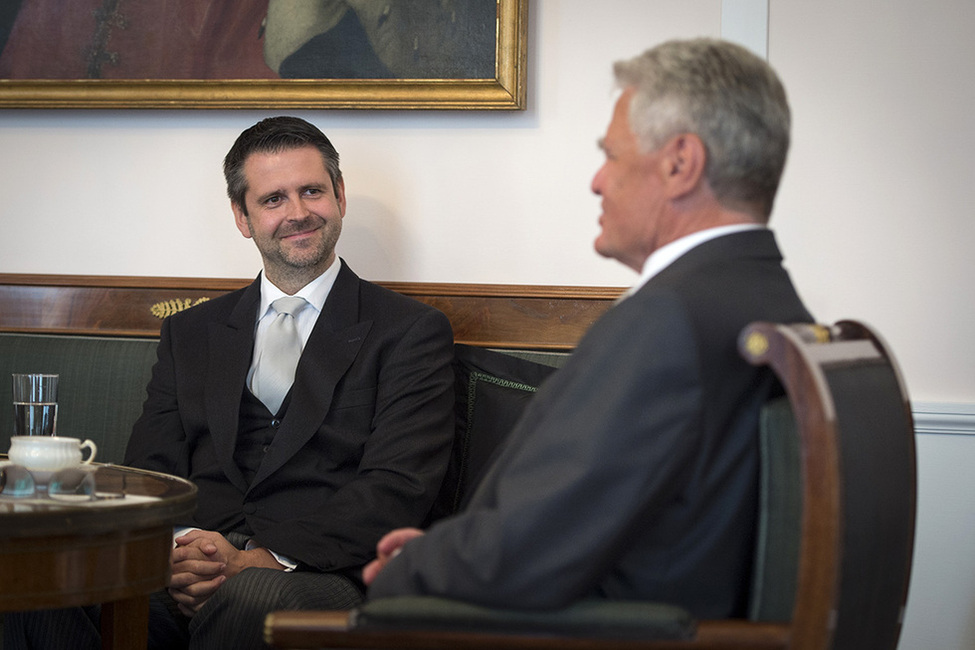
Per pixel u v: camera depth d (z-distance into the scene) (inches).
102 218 142.3
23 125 143.5
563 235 133.0
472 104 130.9
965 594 124.0
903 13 126.4
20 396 87.2
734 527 60.9
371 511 104.8
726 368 59.6
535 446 58.7
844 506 56.6
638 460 56.1
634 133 66.2
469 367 122.5
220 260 140.3
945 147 126.0
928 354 126.2
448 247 135.3
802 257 128.8
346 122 136.6
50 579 70.5
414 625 58.2
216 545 101.3
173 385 121.3
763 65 65.6
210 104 136.1
